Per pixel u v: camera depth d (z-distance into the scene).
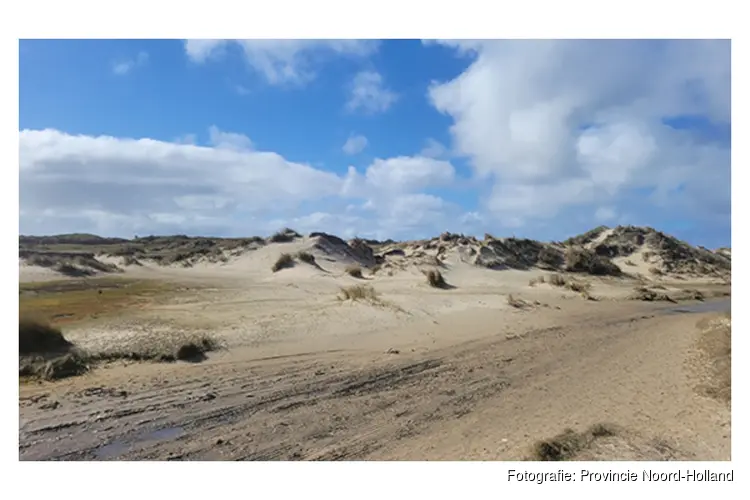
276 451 6.95
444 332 14.94
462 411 8.64
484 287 25.34
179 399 8.58
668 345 14.02
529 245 37.56
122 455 6.68
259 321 13.71
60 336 10.23
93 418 7.68
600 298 25.97
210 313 14.38
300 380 9.92
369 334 13.89
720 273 43.78
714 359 11.63
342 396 9.20
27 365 9.22
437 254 33.72
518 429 7.77
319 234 32.66
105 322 12.45
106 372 9.61
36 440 6.96
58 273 22.36
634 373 11.05
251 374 10.09
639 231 48.78
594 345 14.09
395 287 22.61
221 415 8.08
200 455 6.77
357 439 7.41
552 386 10.12
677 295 29.59
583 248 41.72
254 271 26.66
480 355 12.59
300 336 12.96
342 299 17.53
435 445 7.21
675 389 9.78
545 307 20.83
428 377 10.56
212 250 31.19
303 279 23.06
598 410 8.63
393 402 9.01
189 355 10.84
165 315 13.75
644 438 7.30
